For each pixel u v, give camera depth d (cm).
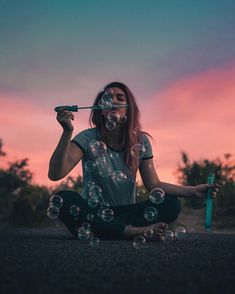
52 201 286
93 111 312
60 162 275
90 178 301
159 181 310
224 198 706
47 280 128
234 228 591
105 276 135
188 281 129
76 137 302
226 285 125
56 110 270
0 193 959
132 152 294
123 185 300
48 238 301
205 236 379
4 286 119
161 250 216
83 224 281
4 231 425
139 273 142
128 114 304
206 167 809
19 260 170
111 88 304
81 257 181
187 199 779
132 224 296
